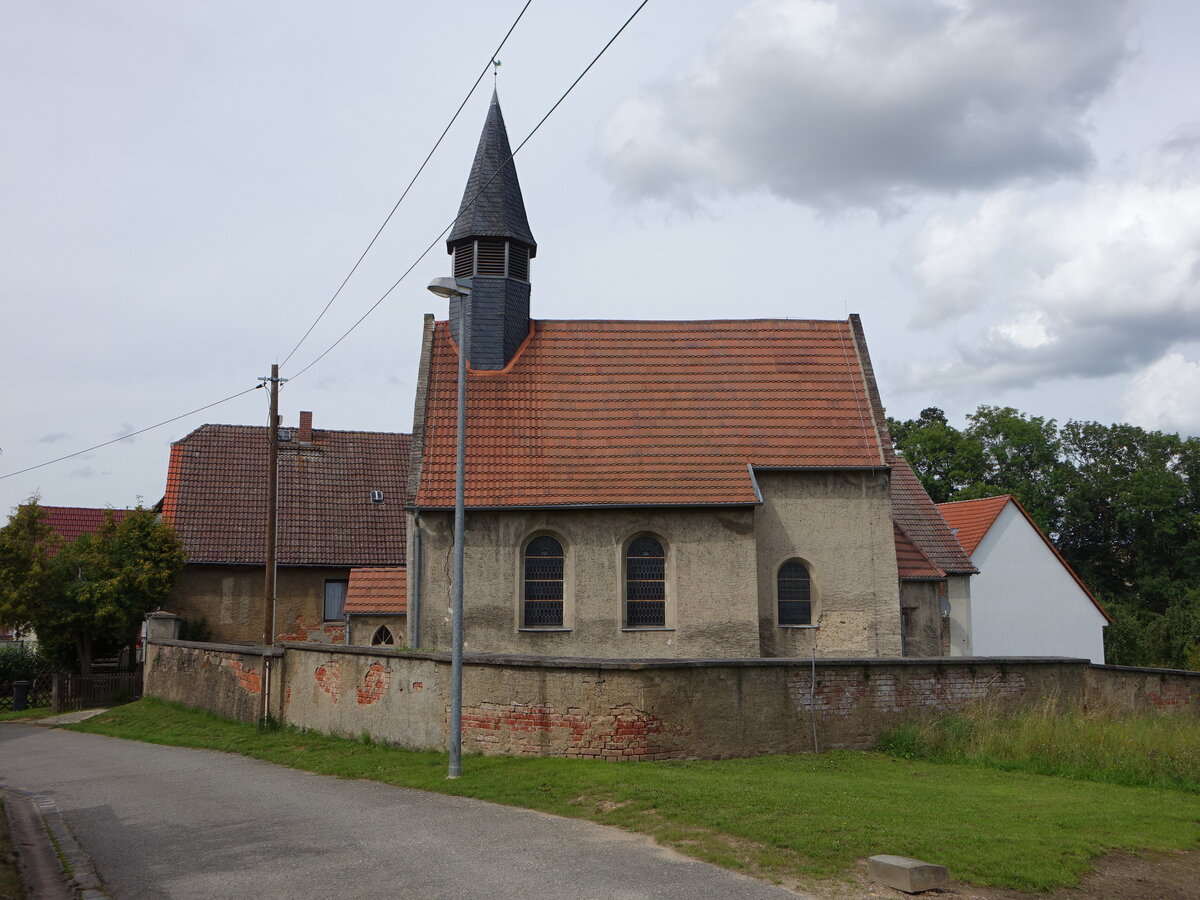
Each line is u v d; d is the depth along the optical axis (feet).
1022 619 131.54
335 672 62.39
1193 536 205.98
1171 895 28.35
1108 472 207.92
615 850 32.07
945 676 56.90
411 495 75.92
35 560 105.09
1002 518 133.69
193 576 116.98
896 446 203.00
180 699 85.81
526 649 73.77
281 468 128.98
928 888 27.68
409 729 55.01
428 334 88.33
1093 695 61.72
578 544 75.05
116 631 107.76
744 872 29.30
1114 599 202.80
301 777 50.80
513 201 89.81
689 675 49.14
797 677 52.42
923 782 44.19
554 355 87.20
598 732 47.55
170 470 126.11
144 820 40.86
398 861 31.86
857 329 89.30
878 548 78.59
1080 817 36.06
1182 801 41.83
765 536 78.07
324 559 120.26
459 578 48.06
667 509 75.25
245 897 28.73
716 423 81.92
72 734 80.18
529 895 27.76
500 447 79.10
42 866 33.17
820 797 37.70
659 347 88.38
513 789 41.65
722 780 41.57
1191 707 65.41
